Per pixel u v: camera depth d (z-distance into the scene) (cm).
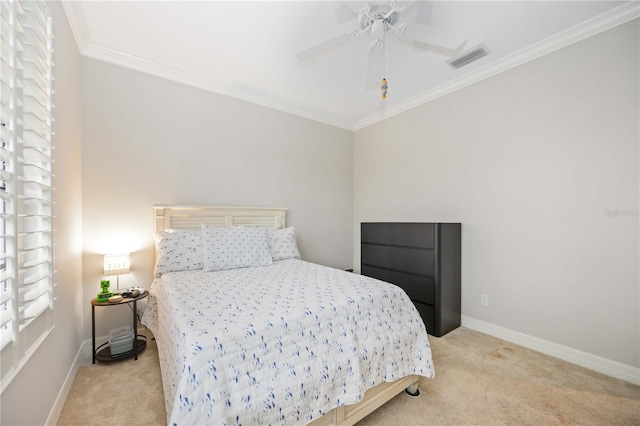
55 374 140
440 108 290
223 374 99
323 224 369
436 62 237
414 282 260
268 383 106
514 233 232
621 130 180
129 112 234
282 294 157
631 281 177
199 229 264
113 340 200
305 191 351
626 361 177
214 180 279
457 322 263
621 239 180
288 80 272
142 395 159
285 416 106
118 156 229
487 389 167
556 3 171
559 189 207
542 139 216
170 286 178
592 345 191
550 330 211
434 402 155
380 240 296
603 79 187
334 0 169
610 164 185
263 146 314
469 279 263
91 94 218
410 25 154
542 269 216
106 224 223
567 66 203
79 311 200
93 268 217
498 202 243
